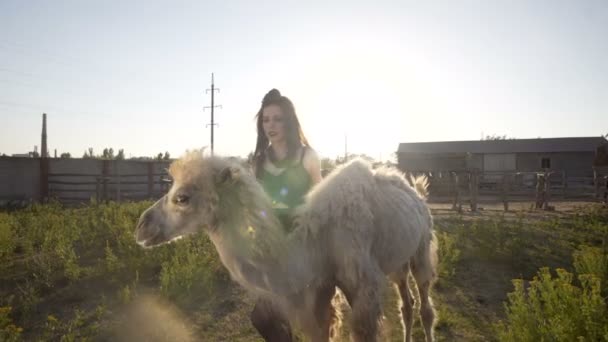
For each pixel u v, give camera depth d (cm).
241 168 301
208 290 627
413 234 380
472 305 605
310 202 315
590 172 3541
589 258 661
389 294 653
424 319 446
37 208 1441
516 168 3734
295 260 287
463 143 4112
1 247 786
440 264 724
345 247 303
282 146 360
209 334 511
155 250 753
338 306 351
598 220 1244
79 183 1864
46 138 2478
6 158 1775
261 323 316
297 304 299
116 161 2083
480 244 858
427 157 3325
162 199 306
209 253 750
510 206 1898
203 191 288
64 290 628
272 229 282
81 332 505
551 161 3650
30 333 506
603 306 366
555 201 2122
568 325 360
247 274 288
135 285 642
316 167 357
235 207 288
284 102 351
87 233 916
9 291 625
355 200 317
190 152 307
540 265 780
